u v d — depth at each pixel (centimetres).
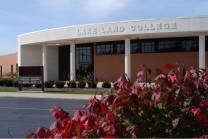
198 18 3806
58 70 5566
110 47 5144
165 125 427
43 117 1802
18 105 2402
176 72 461
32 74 3669
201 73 476
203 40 3978
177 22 3866
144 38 4694
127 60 4303
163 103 432
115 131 395
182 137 420
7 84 4494
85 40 4769
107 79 5159
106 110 436
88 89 3828
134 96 428
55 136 402
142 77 463
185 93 439
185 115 427
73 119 415
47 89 3922
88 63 5331
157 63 4866
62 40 4644
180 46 4744
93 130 404
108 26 4162
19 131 1404
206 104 423
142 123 427
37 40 4853
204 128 423
